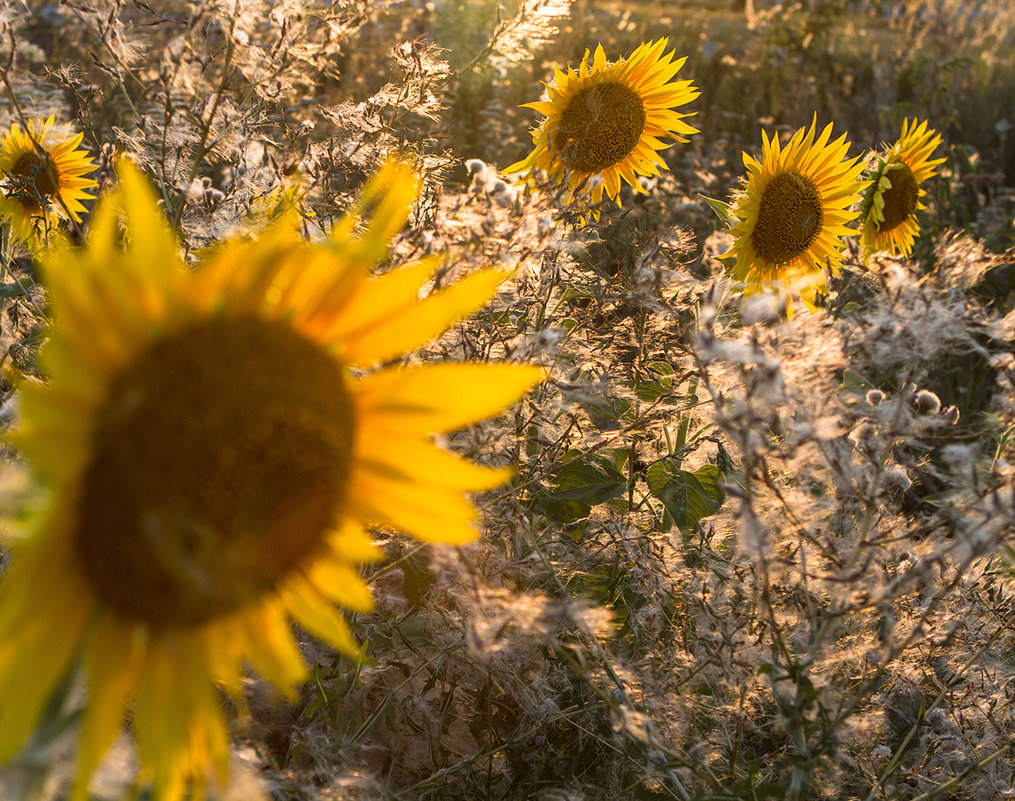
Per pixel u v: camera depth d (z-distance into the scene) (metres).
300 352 0.59
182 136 0.92
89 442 0.51
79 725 0.53
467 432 0.88
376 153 0.97
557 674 0.92
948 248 0.87
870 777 0.90
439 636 0.92
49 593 0.52
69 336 0.50
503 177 1.17
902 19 3.30
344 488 0.63
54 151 1.05
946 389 1.49
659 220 1.48
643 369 0.98
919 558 0.90
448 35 2.35
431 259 0.62
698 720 0.91
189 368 0.54
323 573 0.63
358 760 0.87
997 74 3.02
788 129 2.48
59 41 1.67
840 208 1.18
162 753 0.56
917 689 0.94
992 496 0.78
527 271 0.95
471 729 0.94
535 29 1.04
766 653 0.86
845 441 0.85
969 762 0.92
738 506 0.89
